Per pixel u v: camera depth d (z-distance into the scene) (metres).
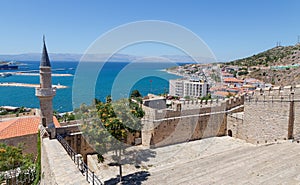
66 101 57.25
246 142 20.80
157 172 12.52
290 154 12.70
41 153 13.73
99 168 13.53
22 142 19.88
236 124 22.09
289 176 9.51
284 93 18.19
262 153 13.66
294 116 17.48
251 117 20.42
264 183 9.08
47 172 10.99
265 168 10.80
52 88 13.91
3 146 16.52
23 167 15.25
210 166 12.35
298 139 15.90
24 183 14.53
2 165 14.70
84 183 8.47
